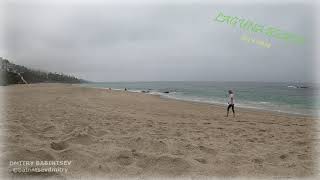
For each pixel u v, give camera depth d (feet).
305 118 47.47
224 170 17.22
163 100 84.12
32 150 17.97
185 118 42.09
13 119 30.25
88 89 110.42
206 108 62.08
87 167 16.79
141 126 30.19
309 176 16.75
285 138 26.96
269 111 60.59
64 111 39.65
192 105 69.15
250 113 54.75
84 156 17.83
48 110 40.04
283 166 18.26
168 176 16.29
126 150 19.52
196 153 20.33
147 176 16.17
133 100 76.64
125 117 37.32
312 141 25.30
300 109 65.98
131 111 47.75
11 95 70.44
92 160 17.62
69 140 21.70
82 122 30.60
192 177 16.22
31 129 25.49
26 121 29.58
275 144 24.07
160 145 21.31
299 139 26.30
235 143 24.04
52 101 57.26
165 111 51.83
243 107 69.72
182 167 17.16
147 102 72.28
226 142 24.35
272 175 16.81
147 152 19.92
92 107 49.57
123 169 16.80
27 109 40.22
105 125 29.66
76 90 101.04
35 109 40.63
